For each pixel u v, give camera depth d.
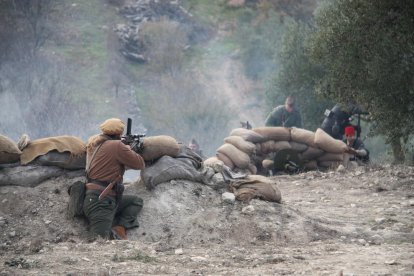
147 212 27.52
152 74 132.62
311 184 40.59
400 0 43.22
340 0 47.47
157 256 22.78
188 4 168.75
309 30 80.69
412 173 40.88
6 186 27.89
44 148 28.30
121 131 27.20
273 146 48.00
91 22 143.62
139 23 147.62
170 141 29.17
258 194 28.77
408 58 42.84
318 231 27.52
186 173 28.77
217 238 26.67
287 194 38.16
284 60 79.88
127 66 133.62
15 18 124.38
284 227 27.28
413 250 24.42
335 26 45.88
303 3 156.00
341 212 32.22
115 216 27.19
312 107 76.62
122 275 19.59
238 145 45.94
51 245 24.25
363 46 45.00
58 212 27.00
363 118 52.88
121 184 26.73
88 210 26.08
